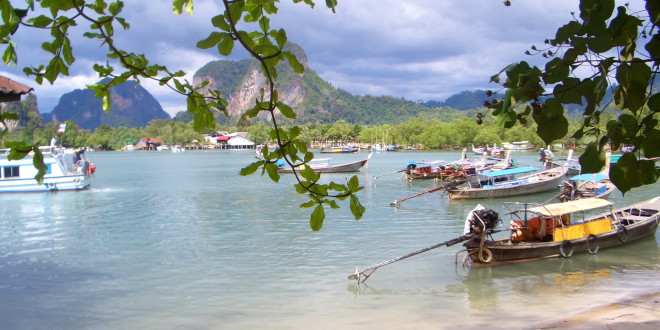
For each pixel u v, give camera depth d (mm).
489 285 17812
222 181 61125
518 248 20234
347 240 24906
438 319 14883
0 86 8133
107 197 44562
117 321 15164
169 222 31344
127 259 22094
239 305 16281
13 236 27422
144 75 3705
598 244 21984
